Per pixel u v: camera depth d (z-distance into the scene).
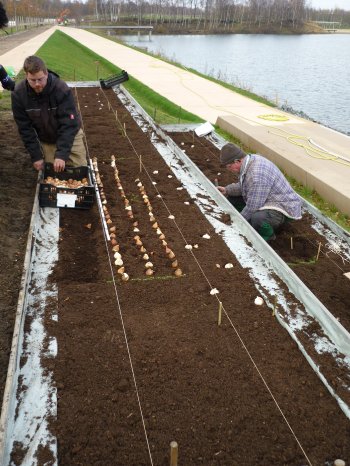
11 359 2.80
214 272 4.07
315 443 2.48
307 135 8.84
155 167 6.75
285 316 3.51
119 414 2.61
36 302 3.50
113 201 5.51
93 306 3.51
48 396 2.71
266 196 4.70
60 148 4.99
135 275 3.97
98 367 2.93
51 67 15.91
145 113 9.44
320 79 25.16
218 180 6.77
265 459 2.38
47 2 103.69
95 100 11.11
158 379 2.86
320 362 3.04
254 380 2.88
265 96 17.58
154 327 3.32
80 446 2.41
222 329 3.33
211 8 78.50
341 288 4.16
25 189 5.52
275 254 4.11
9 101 9.99
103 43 35.41
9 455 2.36
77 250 4.33
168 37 61.25
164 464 2.33
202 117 11.35
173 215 5.21
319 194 6.40
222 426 2.56
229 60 33.72
